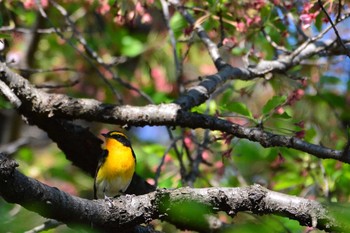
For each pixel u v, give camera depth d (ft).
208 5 37.78
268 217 35.24
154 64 55.52
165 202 25.23
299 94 32.30
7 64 35.99
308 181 42.65
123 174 37.96
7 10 42.34
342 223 23.48
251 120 31.58
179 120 30.19
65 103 32.48
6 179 22.25
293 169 44.34
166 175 46.09
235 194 25.30
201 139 44.68
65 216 24.25
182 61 39.63
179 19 45.70
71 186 52.26
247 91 41.60
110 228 25.49
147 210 25.49
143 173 49.67
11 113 58.80
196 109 39.27
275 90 38.29
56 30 41.27
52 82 57.16
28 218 18.34
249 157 44.39
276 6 39.55
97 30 56.18
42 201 23.34
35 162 52.65
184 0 39.55
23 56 55.16
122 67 57.93
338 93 49.34
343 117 47.47
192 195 25.16
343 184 41.68
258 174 48.52
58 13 53.47
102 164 37.88
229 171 46.09
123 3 36.01
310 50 39.50
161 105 30.99
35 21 53.93
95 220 24.94
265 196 25.32
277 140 28.50
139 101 56.39
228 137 30.45
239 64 52.75
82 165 38.70
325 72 46.96
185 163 46.70
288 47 45.01
